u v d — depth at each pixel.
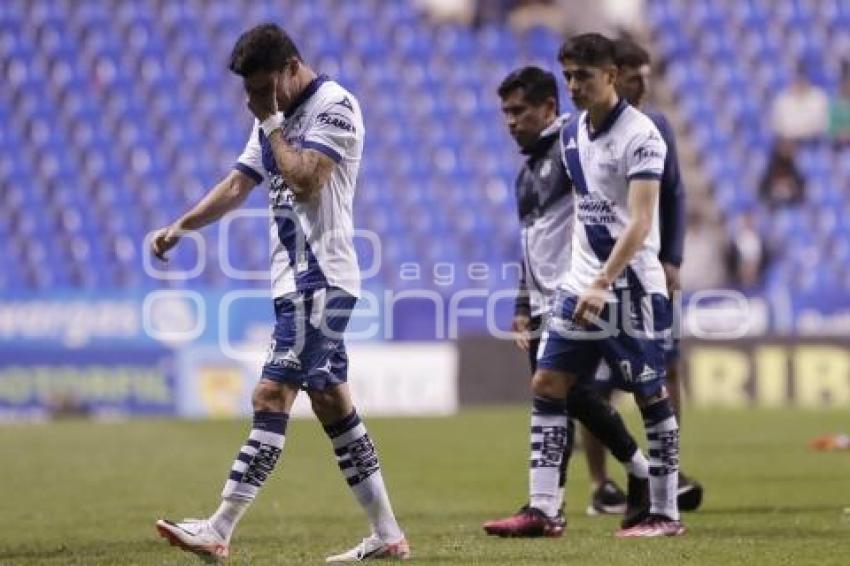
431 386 73.69
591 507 33.41
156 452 50.16
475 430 58.97
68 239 95.69
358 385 73.12
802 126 103.19
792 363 74.62
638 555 24.88
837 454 47.19
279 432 24.06
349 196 24.16
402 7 109.00
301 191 23.38
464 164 100.25
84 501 36.47
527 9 108.88
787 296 80.69
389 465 45.53
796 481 39.06
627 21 108.31
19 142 100.88
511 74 29.56
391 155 100.38
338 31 107.50
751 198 98.81
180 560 24.75
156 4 107.38
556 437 27.84
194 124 101.81
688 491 32.25
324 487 39.66
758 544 26.36
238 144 101.00
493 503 35.62
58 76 104.25
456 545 26.69
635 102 31.77
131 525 31.62
